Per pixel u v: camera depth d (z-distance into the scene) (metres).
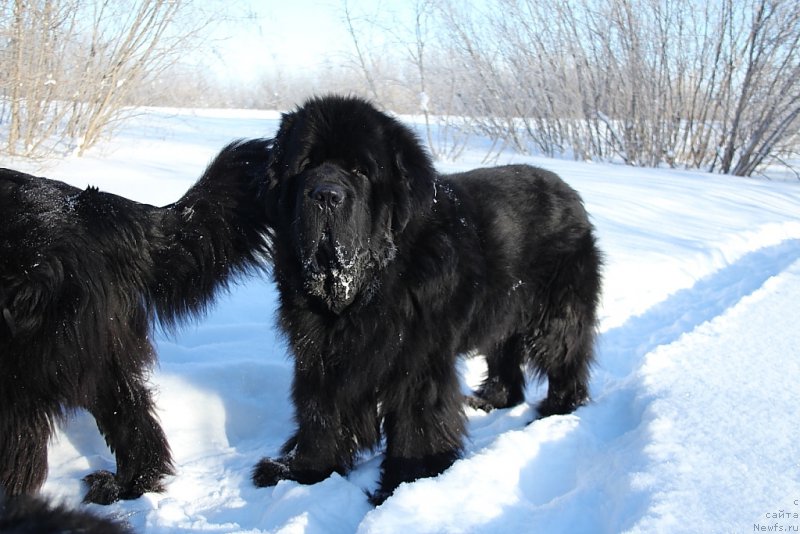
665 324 3.27
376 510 1.83
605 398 2.49
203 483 2.11
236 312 3.15
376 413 2.16
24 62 4.46
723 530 1.66
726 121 9.71
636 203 5.43
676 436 2.06
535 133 10.05
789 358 2.65
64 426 2.05
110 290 1.98
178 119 7.93
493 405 2.63
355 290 2.04
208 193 2.11
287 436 2.35
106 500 2.01
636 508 1.78
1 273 1.84
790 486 1.81
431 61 8.23
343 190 1.94
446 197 2.19
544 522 1.82
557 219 2.47
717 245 4.50
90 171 4.33
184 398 2.41
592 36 9.47
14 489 1.88
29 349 1.87
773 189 7.35
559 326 2.47
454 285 2.12
